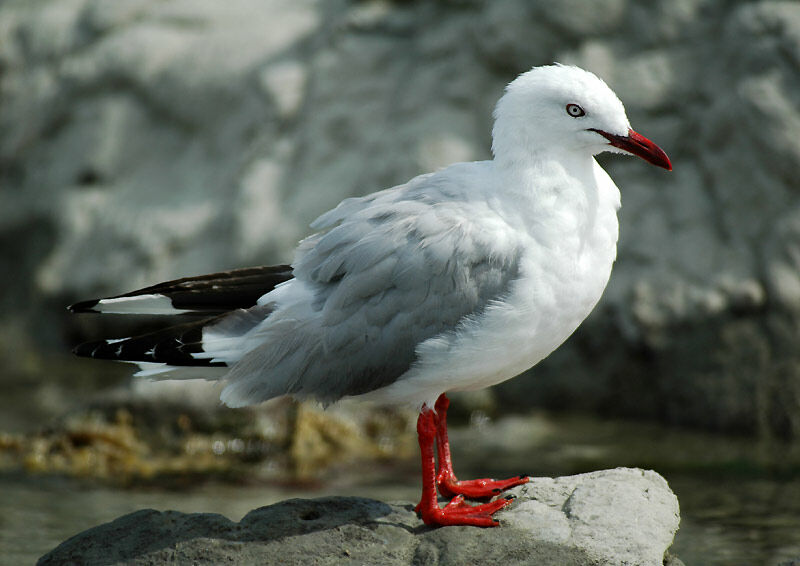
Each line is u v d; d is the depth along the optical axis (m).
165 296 8.20
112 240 18.95
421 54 17.97
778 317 14.37
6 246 20.48
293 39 19.58
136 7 21.34
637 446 13.73
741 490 11.88
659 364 14.88
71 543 7.83
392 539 7.73
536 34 16.67
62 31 21.56
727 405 14.45
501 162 7.95
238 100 19.17
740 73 15.31
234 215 17.83
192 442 13.73
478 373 7.85
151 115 20.03
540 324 7.75
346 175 17.36
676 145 15.75
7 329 19.47
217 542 7.68
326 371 7.81
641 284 15.08
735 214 15.05
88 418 13.98
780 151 14.68
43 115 20.77
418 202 7.94
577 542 7.48
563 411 15.52
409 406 8.20
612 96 7.90
